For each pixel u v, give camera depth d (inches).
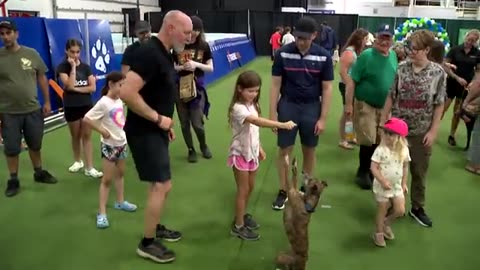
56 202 163.6
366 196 174.1
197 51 199.6
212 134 260.4
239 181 134.1
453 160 219.8
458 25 795.4
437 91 139.3
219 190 177.6
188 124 206.8
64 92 184.4
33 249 131.1
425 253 133.0
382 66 166.4
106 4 653.9
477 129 199.9
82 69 186.7
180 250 131.9
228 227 146.3
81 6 578.2
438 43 187.8
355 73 170.9
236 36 681.0
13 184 170.1
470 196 175.8
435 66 138.6
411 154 146.4
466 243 139.1
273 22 858.8
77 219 150.3
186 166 204.5
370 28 830.5
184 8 906.7
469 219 155.7
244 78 126.6
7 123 165.8
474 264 127.2
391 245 137.4
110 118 141.8
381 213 134.8
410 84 138.9
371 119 171.2
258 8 906.7
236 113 128.0
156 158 118.7
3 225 145.4
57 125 270.5
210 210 159.3
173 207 161.3
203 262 125.6
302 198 111.7
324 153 228.1
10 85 164.6
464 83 228.1
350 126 228.2
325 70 146.5
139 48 111.0
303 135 152.9
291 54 145.7
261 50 873.5
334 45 673.0
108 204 161.3
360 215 157.8
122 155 146.5
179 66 196.5
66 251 130.3
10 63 164.4
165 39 112.7
